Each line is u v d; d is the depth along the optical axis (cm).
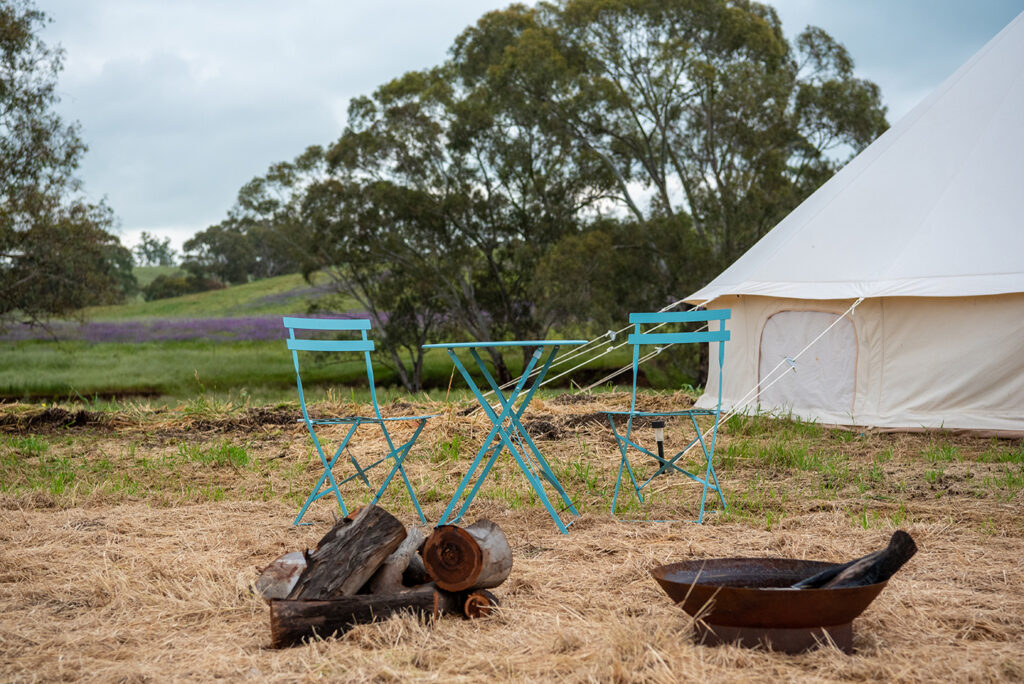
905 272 802
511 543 411
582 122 2659
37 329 3769
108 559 382
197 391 2798
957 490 521
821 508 484
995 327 754
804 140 2564
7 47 2202
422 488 553
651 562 364
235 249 5719
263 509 505
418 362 2812
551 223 2708
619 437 497
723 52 2705
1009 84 921
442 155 2736
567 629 277
